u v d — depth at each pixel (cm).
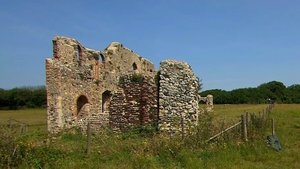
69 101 2769
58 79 2648
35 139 1788
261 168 1457
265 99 7575
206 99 4309
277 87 7875
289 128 2500
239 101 7544
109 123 2308
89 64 3041
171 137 1723
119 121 2277
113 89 3356
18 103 7750
